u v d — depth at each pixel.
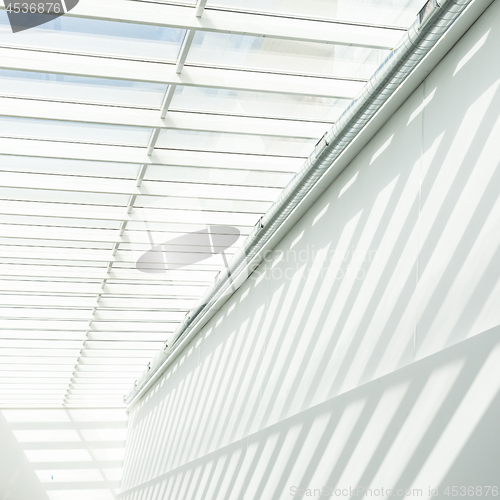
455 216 7.02
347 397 8.71
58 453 29.02
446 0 6.62
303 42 8.79
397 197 8.41
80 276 16.66
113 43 8.91
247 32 8.45
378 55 9.14
